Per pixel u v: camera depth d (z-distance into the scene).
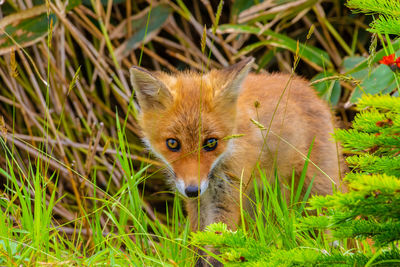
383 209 3.95
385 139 4.45
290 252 4.35
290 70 11.80
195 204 7.64
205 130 7.14
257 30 10.66
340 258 4.32
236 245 4.71
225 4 12.11
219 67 11.87
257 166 7.21
